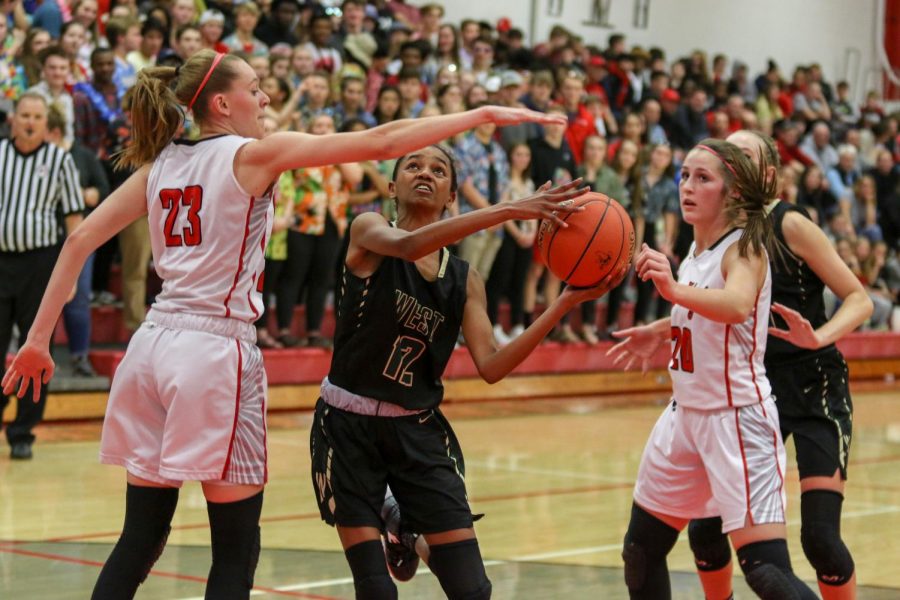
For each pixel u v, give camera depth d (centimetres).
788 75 2630
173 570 672
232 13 1526
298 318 1466
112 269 1416
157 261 438
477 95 1493
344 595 625
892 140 2331
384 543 510
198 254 425
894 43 2811
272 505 873
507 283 1480
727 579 524
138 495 436
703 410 476
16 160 992
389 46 1684
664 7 2406
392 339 462
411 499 464
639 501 498
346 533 460
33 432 1163
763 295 477
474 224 429
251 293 434
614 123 1750
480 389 1523
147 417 432
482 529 811
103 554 711
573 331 1688
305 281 1366
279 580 657
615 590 651
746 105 2111
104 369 1262
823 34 2684
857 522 864
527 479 1011
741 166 478
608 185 1497
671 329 489
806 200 1881
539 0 2214
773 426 476
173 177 430
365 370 463
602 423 1382
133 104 441
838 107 2464
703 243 490
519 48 1852
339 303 472
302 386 1363
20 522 795
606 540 783
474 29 1862
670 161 1573
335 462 464
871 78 2778
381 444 466
